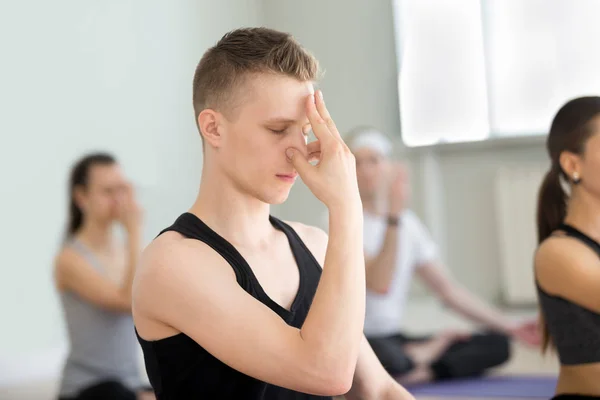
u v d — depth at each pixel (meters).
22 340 3.60
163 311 1.08
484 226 5.42
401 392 1.29
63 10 4.12
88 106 4.22
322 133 1.10
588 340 1.60
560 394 1.65
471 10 5.55
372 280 3.27
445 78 5.64
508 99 5.49
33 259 3.73
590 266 1.60
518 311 5.04
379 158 3.27
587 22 5.29
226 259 1.11
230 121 1.12
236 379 1.09
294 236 1.25
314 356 1.01
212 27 5.36
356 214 1.08
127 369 2.73
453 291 3.50
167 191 4.79
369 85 5.81
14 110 3.75
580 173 1.65
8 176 3.67
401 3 5.72
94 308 2.69
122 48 4.53
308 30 5.96
